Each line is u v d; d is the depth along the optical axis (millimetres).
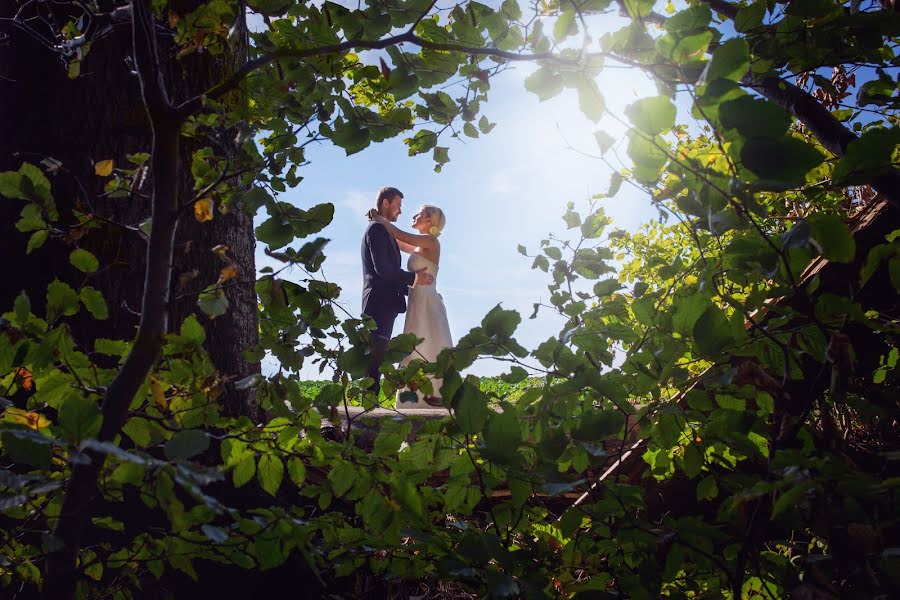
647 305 1869
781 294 1653
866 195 3229
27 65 2668
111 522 1978
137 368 1552
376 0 1962
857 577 1425
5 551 1891
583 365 1869
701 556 1745
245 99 2646
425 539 1773
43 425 1612
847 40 1954
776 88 2322
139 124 2631
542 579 1760
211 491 2449
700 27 1545
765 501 1646
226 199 2250
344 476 1954
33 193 1696
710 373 1900
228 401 2631
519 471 1794
